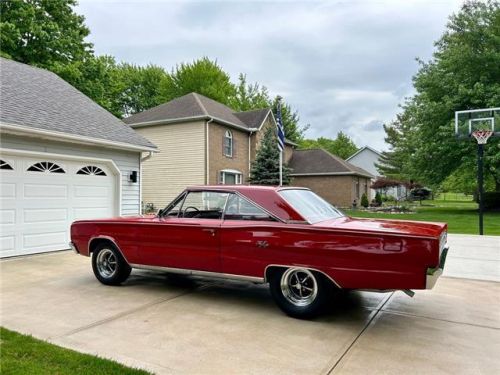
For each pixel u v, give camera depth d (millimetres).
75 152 8766
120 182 10008
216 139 19922
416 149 25172
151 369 2902
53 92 10516
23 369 2859
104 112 11203
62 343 3416
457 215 19781
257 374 2838
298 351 3271
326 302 3992
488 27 21797
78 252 5992
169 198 19844
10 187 7531
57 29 21750
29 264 7066
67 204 8672
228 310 4457
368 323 4035
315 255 3904
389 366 2992
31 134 7676
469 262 7340
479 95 20156
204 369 2916
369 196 33312
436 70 22984
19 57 20406
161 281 5957
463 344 3469
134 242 5266
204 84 33844
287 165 25516
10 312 4324
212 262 4602
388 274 3561
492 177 23984
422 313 4402
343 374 2852
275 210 4293
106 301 4809
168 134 19953
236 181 22078
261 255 4230
